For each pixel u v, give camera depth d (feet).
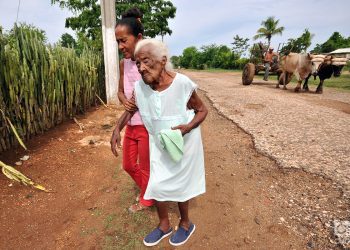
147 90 6.06
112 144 7.07
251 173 11.09
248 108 22.94
